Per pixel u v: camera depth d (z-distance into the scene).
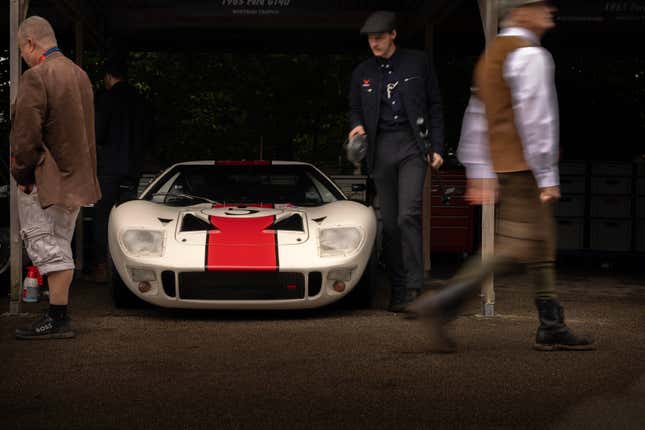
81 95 4.50
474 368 3.78
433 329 3.72
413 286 5.48
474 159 3.81
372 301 5.82
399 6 8.84
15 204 5.45
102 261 7.41
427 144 5.50
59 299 4.57
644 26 8.77
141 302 5.74
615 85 11.63
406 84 5.50
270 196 6.32
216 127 14.09
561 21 8.41
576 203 10.37
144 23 8.74
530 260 3.80
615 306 6.11
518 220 3.75
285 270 5.12
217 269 5.10
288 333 4.75
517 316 5.44
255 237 5.34
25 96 4.31
